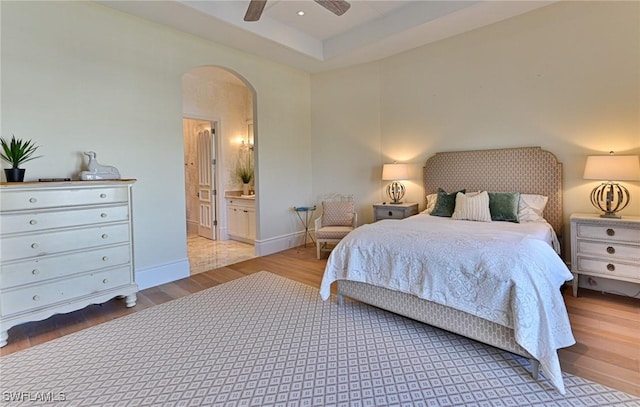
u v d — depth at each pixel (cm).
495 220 344
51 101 285
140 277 348
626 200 311
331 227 471
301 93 536
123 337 243
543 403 168
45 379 194
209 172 610
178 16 337
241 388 184
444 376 193
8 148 259
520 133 371
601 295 309
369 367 203
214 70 525
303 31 437
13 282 235
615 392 173
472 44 399
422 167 453
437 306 231
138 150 343
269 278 378
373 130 498
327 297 283
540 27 350
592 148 328
